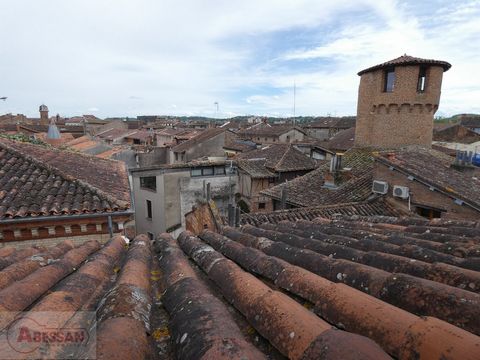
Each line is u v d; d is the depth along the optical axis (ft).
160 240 18.63
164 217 72.18
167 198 71.77
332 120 237.86
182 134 167.63
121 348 6.51
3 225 20.83
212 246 17.12
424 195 37.93
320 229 20.15
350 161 64.44
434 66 64.23
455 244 14.16
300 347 6.57
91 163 38.19
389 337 6.84
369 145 72.33
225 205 77.92
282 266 11.63
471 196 35.22
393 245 14.30
